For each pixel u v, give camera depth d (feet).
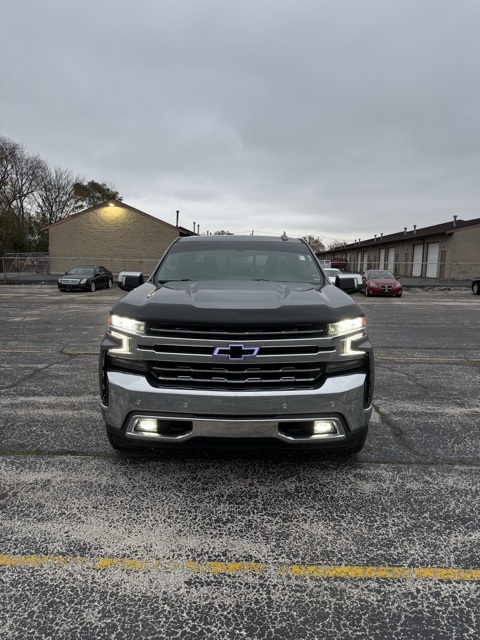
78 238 109.50
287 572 7.27
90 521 8.56
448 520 8.75
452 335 32.24
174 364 9.05
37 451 11.63
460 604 6.59
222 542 8.00
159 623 6.20
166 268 13.23
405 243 129.59
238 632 6.05
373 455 11.66
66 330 32.40
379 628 6.14
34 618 6.24
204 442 9.09
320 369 9.16
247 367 8.94
